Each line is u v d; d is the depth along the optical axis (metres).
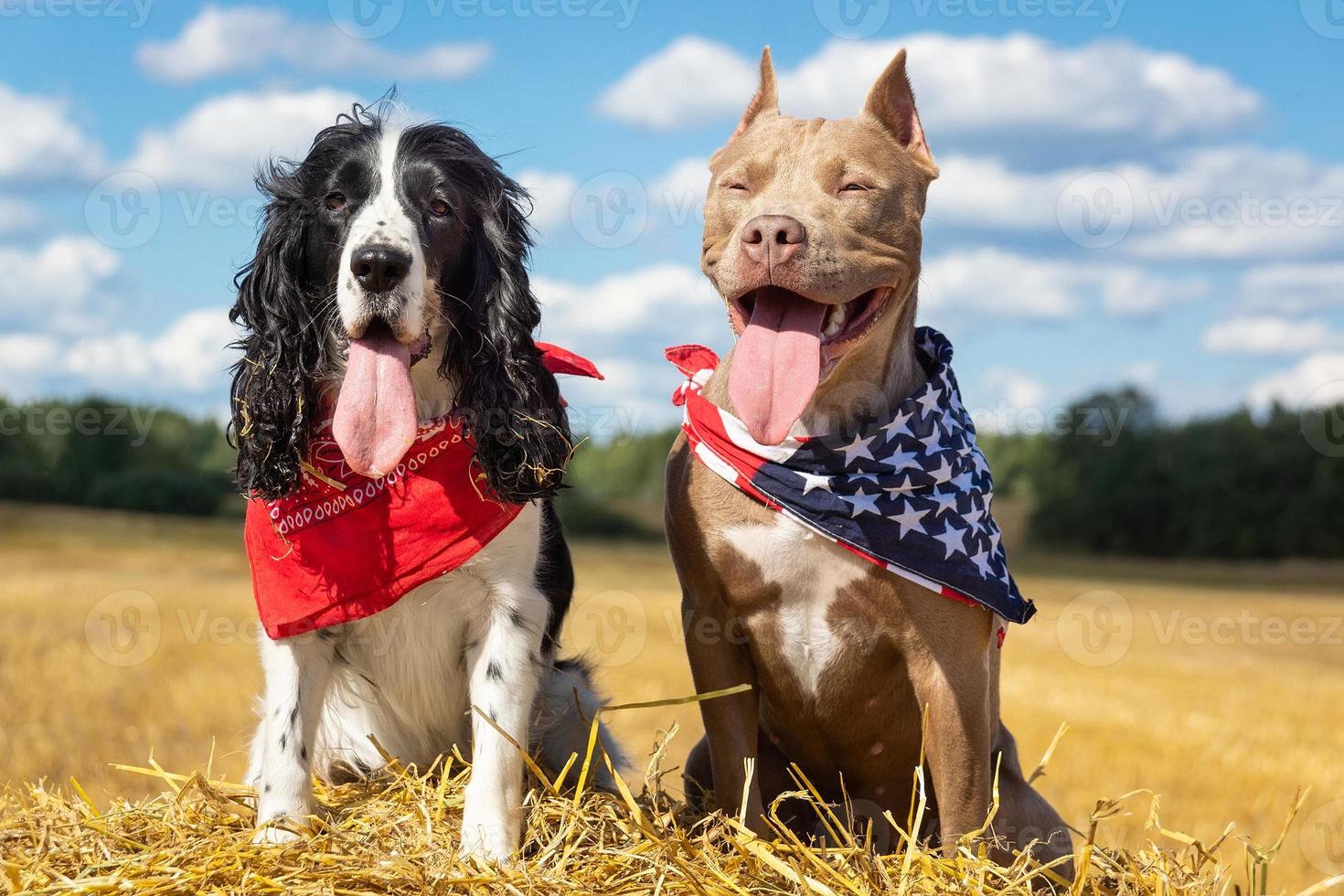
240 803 3.93
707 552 4.23
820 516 4.06
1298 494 58.66
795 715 4.44
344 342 3.89
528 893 3.24
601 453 61.34
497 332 4.04
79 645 15.03
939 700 4.14
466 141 4.21
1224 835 3.95
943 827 4.13
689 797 4.70
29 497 51.50
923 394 4.25
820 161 4.05
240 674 13.42
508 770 3.74
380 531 3.86
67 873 3.32
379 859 3.35
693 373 4.70
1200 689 16.34
